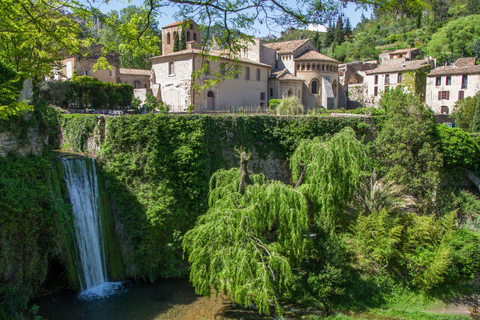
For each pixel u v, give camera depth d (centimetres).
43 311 1558
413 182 2531
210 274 1305
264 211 1428
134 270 1911
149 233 1923
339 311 1698
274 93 5100
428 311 1758
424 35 9444
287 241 1453
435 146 2800
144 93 4369
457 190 2927
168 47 5288
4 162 1562
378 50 9319
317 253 1767
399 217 2159
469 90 5406
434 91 5825
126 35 1098
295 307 1700
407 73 5053
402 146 2694
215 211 1383
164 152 2077
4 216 1452
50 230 1645
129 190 1983
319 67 5203
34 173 1661
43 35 1137
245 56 5175
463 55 7925
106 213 1969
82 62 4103
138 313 1595
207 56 1186
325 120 2955
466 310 1800
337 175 1742
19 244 1520
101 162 2020
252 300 1725
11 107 994
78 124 2209
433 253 1906
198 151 2189
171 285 1873
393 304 1792
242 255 1259
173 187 2067
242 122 2622
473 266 2011
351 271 1880
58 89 3050
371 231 1950
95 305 1650
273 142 2778
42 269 1630
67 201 1811
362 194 2280
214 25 1047
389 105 3025
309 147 1886
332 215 1778
